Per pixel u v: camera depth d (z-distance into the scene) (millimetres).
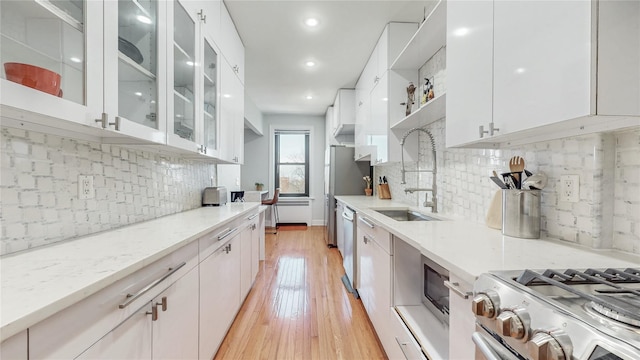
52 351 587
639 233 928
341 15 2564
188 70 1815
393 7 2432
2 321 489
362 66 3688
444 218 1859
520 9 917
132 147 1569
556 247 1057
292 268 3498
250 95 5004
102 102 1010
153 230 1398
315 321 2184
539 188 1189
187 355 1260
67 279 698
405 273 1581
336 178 4527
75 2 929
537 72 850
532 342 515
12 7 787
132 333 855
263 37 2969
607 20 700
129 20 1261
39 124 954
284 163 6605
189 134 1826
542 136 1149
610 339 432
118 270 771
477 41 1163
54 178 1111
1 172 927
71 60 919
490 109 1077
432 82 2324
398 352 1432
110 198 1432
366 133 3541
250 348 1822
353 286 2711
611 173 1005
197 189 2605
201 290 1425
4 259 875
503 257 928
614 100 701
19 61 800
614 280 687
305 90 4691
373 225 1947
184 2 1675
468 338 829
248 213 2529
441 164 2195
